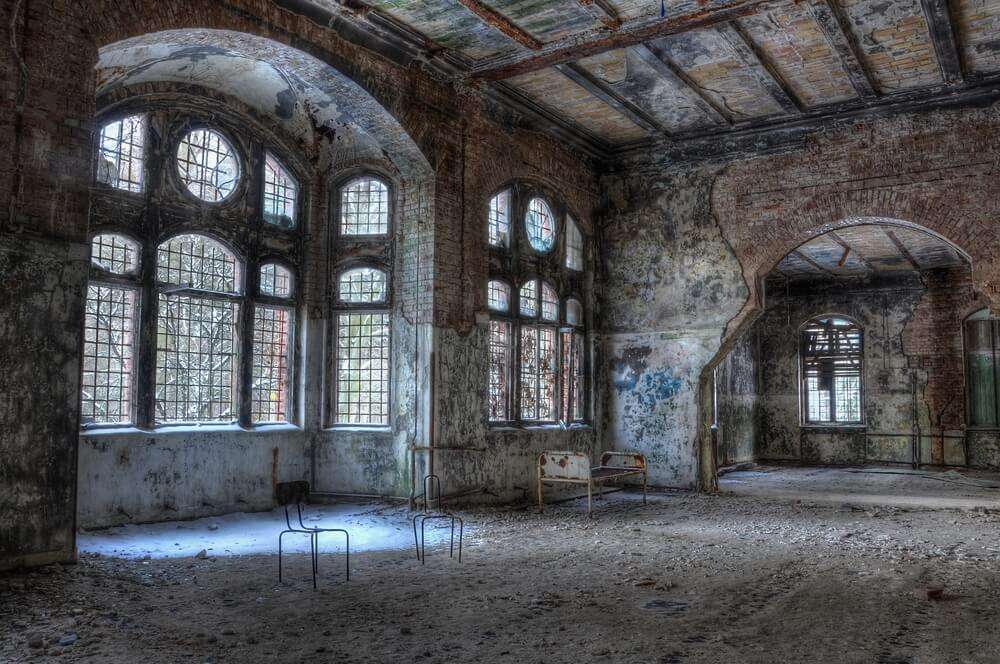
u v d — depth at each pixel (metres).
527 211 13.44
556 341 14.05
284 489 11.02
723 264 13.75
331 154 11.83
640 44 10.26
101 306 9.14
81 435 8.66
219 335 10.47
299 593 6.14
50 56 6.70
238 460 10.42
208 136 10.44
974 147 11.59
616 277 14.93
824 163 12.84
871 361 22.67
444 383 11.11
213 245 10.48
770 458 23.92
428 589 6.31
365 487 11.34
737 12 9.19
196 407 10.14
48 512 6.51
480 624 5.31
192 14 7.95
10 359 6.29
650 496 13.45
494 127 12.35
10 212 6.34
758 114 12.98
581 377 14.59
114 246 9.30
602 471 12.02
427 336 10.98
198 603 5.80
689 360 14.04
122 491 9.03
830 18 9.51
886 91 11.89
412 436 11.02
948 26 9.63
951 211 11.72
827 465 22.88
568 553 7.98
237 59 9.66
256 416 10.93
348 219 11.89
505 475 12.21
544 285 13.81
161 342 9.74
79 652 4.62
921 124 12.03
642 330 14.56
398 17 9.62
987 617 5.65
